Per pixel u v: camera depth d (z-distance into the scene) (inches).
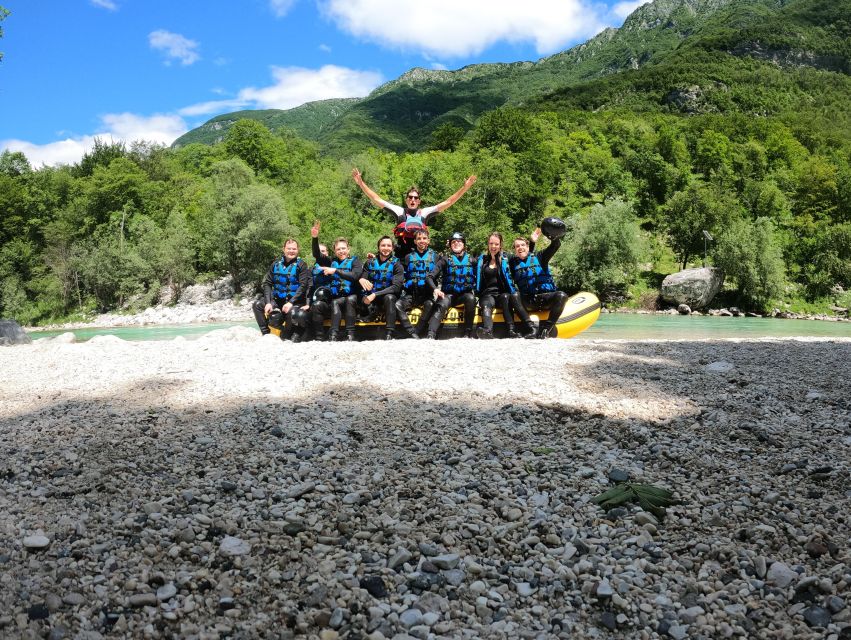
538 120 4274.1
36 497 141.3
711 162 3486.7
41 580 108.8
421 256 437.4
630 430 185.8
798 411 209.5
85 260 2039.9
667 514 132.6
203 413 206.5
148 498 140.9
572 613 102.0
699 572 112.8
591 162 3198.8
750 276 1716.3
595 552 119.6
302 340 445.4
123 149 3408.0
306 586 108.0
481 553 119.9
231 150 3270.2
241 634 96.1
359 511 134.8
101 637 95.3
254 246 1887.3
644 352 332.5
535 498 140.9
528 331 447.2
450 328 449.7
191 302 1927.9
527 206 2923.2
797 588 106.3
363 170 2454.5
